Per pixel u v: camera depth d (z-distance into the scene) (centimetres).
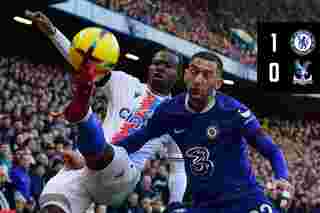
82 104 573
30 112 2098
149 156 812
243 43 3834
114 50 650
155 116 670
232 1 4166
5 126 1828
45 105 2311
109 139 798
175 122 661
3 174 1495
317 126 4303
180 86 3497
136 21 2927
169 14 3291
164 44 3122
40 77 2544
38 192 1628
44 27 697
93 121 590
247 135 647
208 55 648
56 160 1702
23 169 1587
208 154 653
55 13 2581
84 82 565
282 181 621
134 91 823
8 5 2575
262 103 4175
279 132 4125
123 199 694
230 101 655
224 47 3641
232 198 645
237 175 653
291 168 3628
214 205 649
